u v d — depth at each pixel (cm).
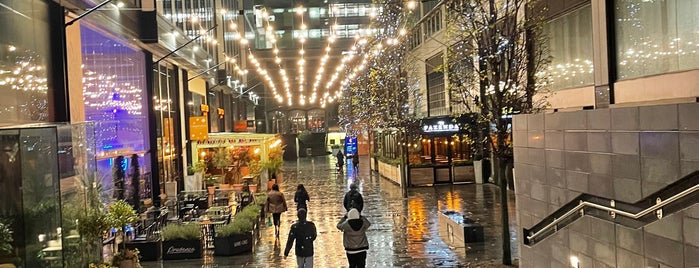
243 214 1748
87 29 1745
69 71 1517
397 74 3109
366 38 4409
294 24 7538
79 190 1003
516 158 1003
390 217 2069
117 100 2027
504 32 1348
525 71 1517
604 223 705
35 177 826
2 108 1160
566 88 1714
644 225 620
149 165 2412
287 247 1167
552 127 852
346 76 5181
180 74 3048
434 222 1933
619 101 1311
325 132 8181
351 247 1159
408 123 2892
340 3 7506
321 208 2427
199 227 1528
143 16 2089
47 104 1405
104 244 1341
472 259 1355
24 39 1287
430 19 3631
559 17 1750
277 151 3800
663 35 1196
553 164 852
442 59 3250
